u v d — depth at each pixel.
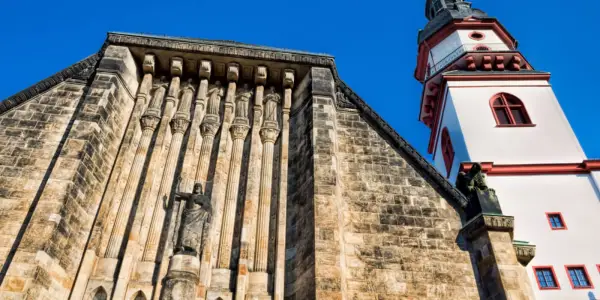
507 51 33.56
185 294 13.68
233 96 20.86
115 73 19.19
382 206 17.38
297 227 16.20
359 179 18.17
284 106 20.53
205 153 18.52
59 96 18.91
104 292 14.32
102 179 16.83
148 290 14.52
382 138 19.92
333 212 15.63
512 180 25.52
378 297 14.89
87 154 16.25
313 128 18.48
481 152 27.19
